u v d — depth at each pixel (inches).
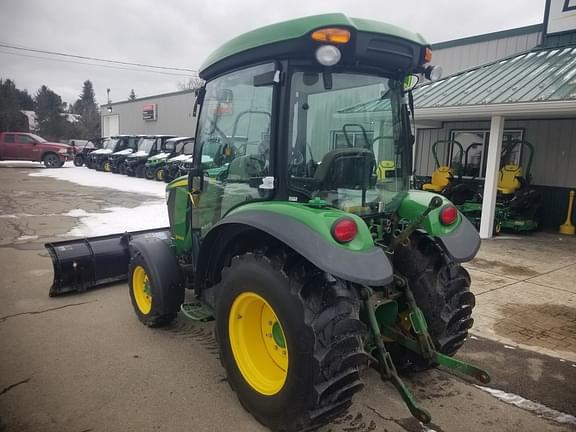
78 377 130.0
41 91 2849.4
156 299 152.8
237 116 124.6
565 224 379.9
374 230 125.0
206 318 135.7
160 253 156.5
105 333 160.2
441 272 122.2
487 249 310.3
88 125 2359.7
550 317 184.7
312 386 93.4
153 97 1163.3
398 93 121.7
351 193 117.3
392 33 105.0
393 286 121.4
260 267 101.5
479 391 127.4
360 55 102.9
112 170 849.5
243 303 111.0
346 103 113.0
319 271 99.0
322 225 94.8
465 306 123.5
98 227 343.3
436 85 391.2
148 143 804.6
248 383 109.8
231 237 119.8
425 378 134.0
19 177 743.1
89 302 191.0
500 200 372.2
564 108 280.4
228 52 117.0
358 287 108.6
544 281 235.5
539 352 152.8
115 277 208.5
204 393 122.8
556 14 390.3
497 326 174.9
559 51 379.9
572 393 127.3
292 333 94.8
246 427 108.3
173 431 106.5
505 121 419.8
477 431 109.6
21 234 318.3
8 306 185.8
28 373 132.0
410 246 124.3
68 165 1037.8
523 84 327.3
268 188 110.7
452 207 125.6
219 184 135.7
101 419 110.4
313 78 107.7
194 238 153.3
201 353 145.9
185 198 159.0
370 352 107.9
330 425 110.4
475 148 445.1
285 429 101.2
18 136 934.4
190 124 1038.4
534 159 405.1
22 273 230.1
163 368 135.8
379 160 122.3
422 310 120.6
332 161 112.9
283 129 106.9
